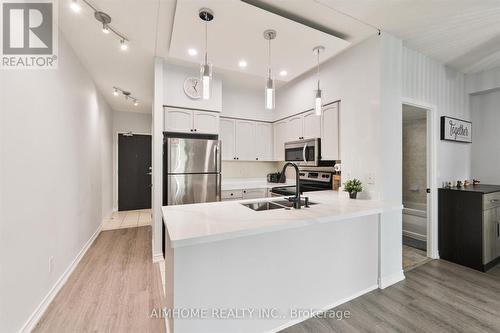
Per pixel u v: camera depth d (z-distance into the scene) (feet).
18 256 5.18
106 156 16.15
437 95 9.98
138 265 9.14
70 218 8.54
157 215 9.63
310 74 10.96
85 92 10.57
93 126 12.16
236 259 5.10
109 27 7.25
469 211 9.19
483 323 5.80
